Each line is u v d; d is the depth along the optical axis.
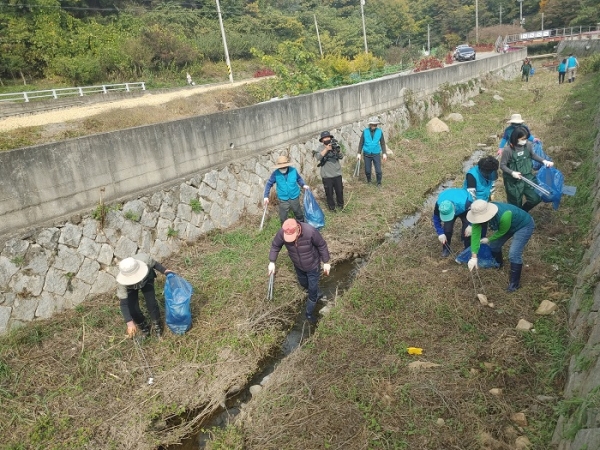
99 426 3.96
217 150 7.76
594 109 12.85
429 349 4.45
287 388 4.16
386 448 3.41
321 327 4.98
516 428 3.46
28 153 5.11
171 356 4.77
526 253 5.91
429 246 6.62
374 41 51.75
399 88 13.94
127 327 4.71
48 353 4.74
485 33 56.50
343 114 11.38
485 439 3.34
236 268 6.43
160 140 6.72
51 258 5.31
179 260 6.66
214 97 18.50
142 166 6.50
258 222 7.98
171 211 6.86
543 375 3.93
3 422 3.93
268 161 8.84
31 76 27.69
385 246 6.88
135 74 29.22
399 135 13.53
